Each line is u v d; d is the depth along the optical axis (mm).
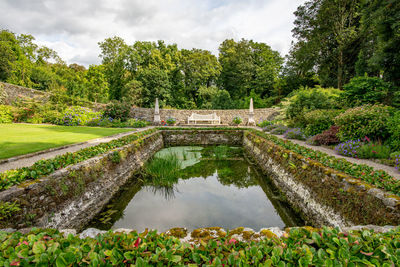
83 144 5590
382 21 7844
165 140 10906
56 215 2771
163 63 21281
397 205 1994
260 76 23344
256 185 4918
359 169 2941
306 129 7340
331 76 18609
